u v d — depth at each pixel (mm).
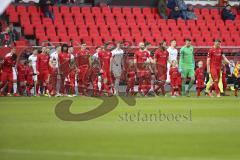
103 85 65625
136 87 67125
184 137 27094
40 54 65250
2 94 66312
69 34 81562
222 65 66312
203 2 98000
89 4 90000
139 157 20891
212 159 20688
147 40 85250
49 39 79375
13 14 80938
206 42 88688
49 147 23625
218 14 94250
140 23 87500
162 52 65812
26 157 21016
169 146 24031
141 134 28266
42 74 65438
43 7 82375
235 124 33281
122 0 91938
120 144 24562
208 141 25703
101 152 22188
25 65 66250
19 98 60156
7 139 26156
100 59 65562
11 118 37156
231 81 76125
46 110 43594
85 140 25875
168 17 90688
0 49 68938
